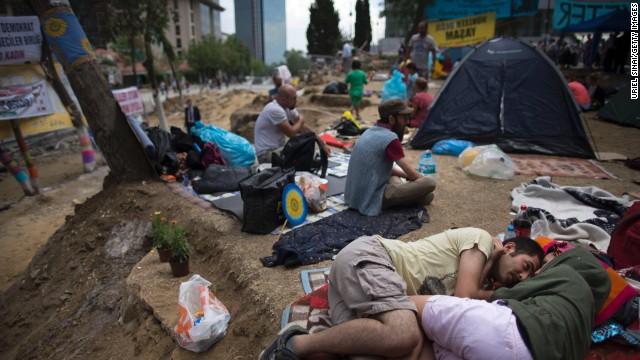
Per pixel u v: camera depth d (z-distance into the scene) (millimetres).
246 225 4312
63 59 6023
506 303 2062
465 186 5465
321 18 41000
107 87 6266
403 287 2178
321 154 5656
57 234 6238
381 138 4324
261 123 6156
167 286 3895
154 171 6324
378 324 2010
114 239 5496
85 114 6223
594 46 18234
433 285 2402
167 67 53031
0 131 10422
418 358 2090
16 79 10047
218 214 4934
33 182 11047
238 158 6613
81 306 4754
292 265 3590
